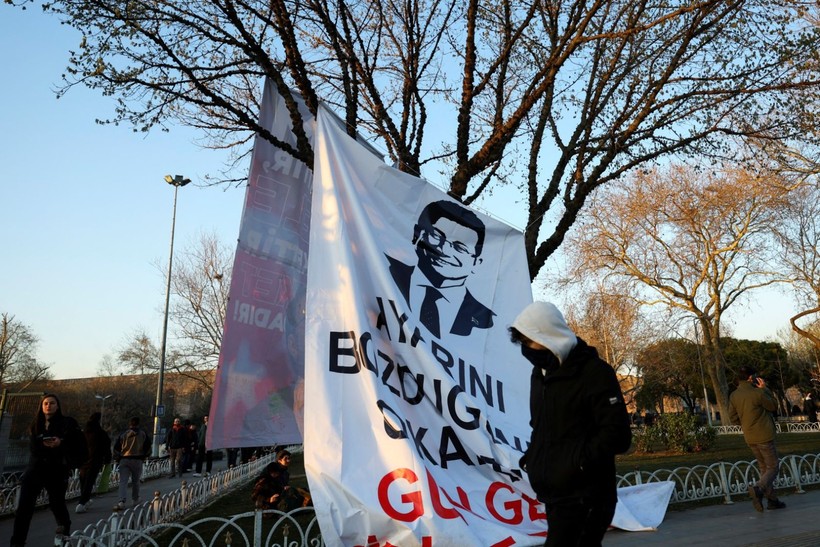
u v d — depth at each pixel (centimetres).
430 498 524
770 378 6050
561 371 331
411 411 606
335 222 639
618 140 1047
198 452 2206
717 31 1038
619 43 1136
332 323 596
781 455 1677
